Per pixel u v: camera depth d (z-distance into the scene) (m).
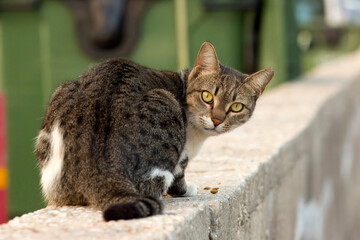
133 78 6.53
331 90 16.78
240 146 9.67
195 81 7.43
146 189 6.06
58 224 5.37
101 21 15.85
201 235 5.80
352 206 20.86
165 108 6.34
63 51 16.34
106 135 6.02
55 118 6.40
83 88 6.43
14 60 16.33
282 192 9.41
